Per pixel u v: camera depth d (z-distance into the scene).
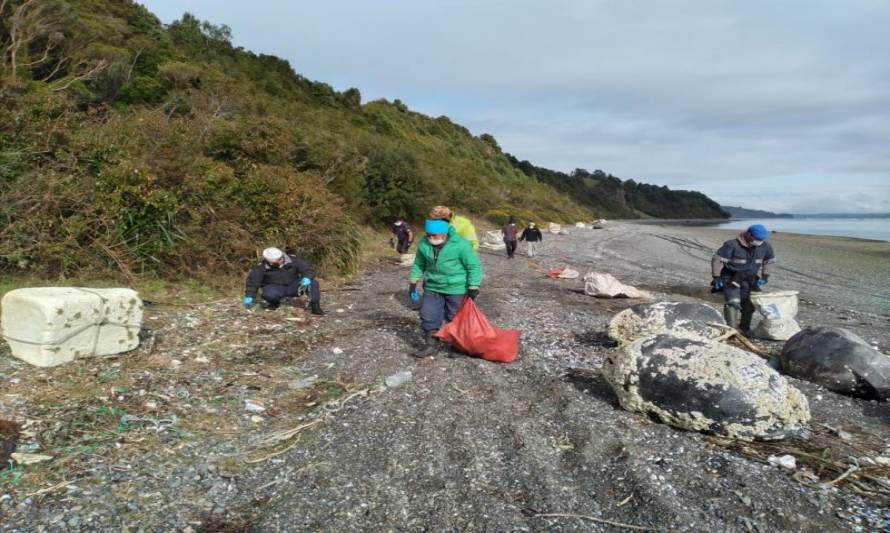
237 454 3.96
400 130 54.16
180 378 5.30
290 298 9.38
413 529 3.13
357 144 25.05
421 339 7.27
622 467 3.81
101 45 21.14
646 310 6.89
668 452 4.05
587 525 3.19
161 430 4.23
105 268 8.83
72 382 4.88
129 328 5.79
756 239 7.39
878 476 3.78
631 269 17.78
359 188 21.59
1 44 13.56
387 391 5.25
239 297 9.16
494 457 3.98
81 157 9.52
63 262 8.27
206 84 22.03
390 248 19.81
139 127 11.11
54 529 3.01
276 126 14.06
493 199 44.25
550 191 85.62
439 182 31.55
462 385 5.47
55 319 5.08
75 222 8.56
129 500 3.32
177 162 10.51
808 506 3.37
